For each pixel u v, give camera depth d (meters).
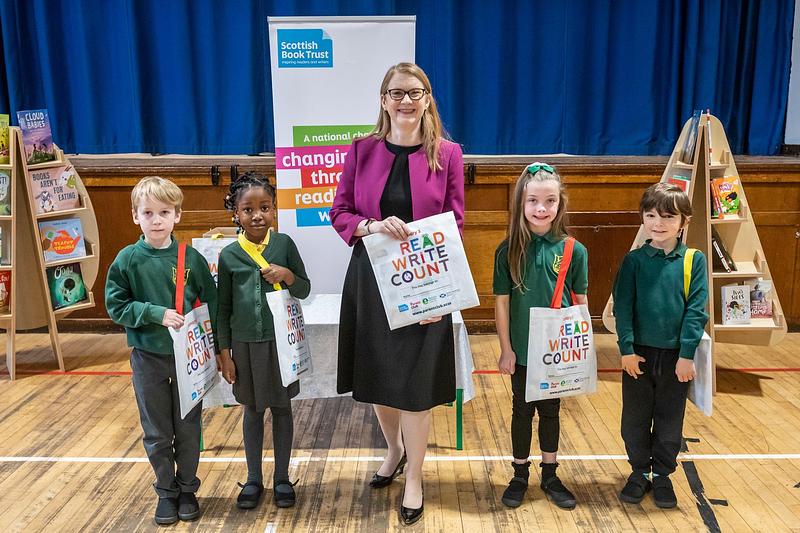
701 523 2.30
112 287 2.18
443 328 2.20
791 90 4.59
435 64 4.46
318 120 2.93
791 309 4.26
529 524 2.30
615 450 2.83
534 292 2.27
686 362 2.23
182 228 4.17
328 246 3.03
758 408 3.24
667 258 2.30
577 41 4.42
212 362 2.32
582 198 4.15
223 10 4.39
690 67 4.41
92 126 4.50
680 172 3.50
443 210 2.21
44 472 2.67
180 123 4.52
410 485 2.32
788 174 4.05
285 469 2.45
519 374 2.35
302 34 2.86
